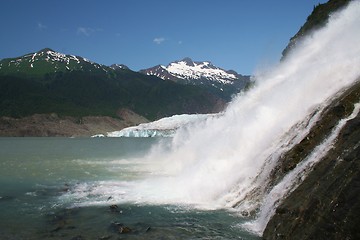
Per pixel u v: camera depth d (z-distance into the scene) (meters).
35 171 38.03
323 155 14.66
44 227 16.95
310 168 14.89
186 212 18.67
